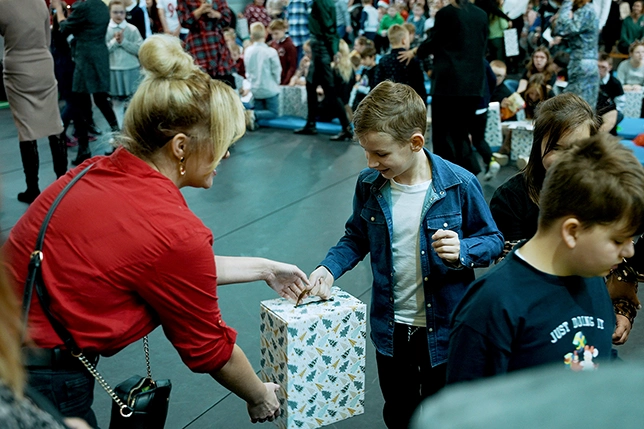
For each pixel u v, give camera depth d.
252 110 8.84
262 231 5.15
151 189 1.53
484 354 1.36
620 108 7.54
